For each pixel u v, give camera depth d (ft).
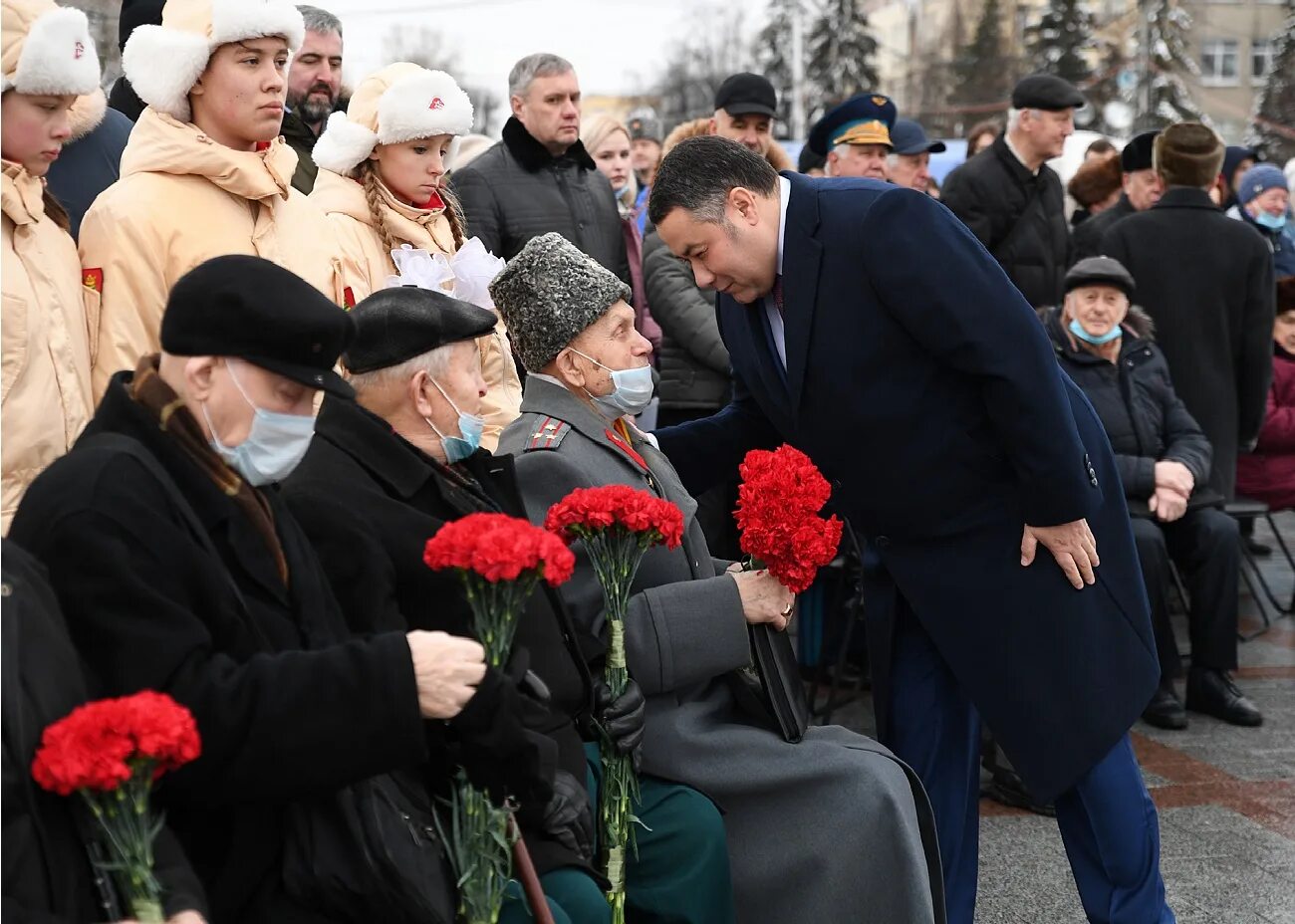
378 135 13.01
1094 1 141.90
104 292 10.39
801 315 10.77
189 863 6.74
